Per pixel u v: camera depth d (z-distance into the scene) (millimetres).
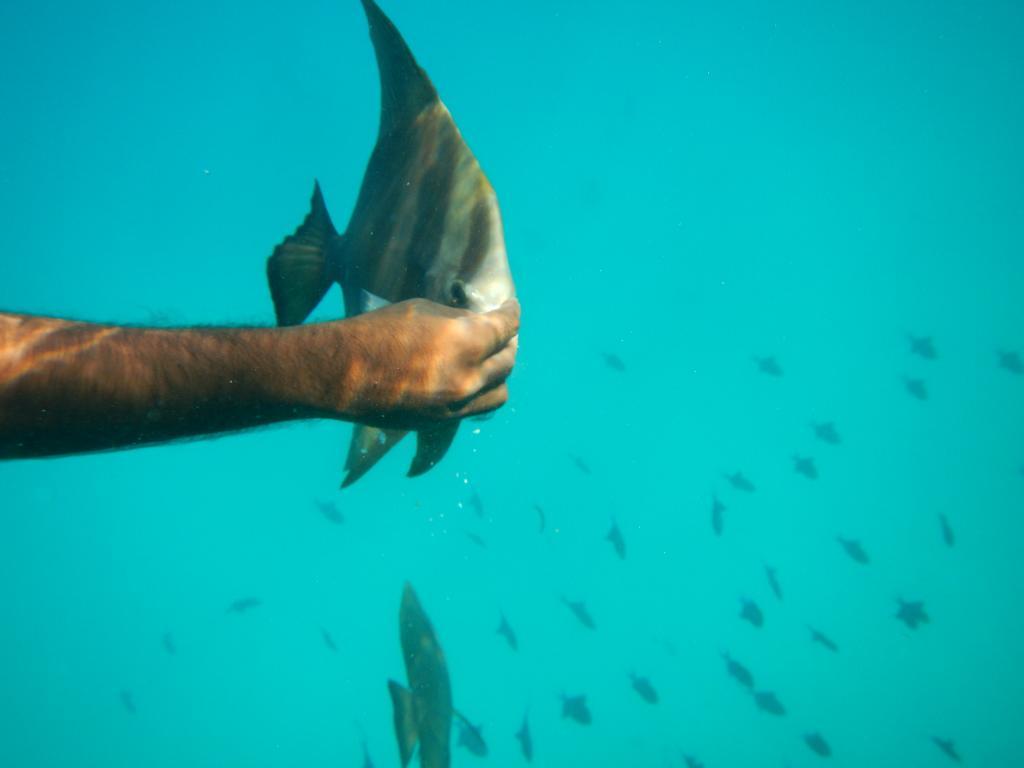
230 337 706
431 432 1574
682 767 16031
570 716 8547
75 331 628
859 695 16828
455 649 22734
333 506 11008
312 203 2051
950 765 14539
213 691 27844
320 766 22703
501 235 1586
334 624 27516
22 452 601
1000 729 15062
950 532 10594
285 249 1931
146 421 635
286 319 1918
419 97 1743
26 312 695
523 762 18109
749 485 11031
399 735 3773
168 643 15180
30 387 582
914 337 12180
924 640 17625
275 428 801
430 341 860
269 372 701
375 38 1777
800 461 11250
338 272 2016
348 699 25469
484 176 1610
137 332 662
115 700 29297
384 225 1826
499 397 1017
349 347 780
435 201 1705
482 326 939
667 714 17781
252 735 24984
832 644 9828
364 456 1774
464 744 6828
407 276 1741
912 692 16594
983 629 17594
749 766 15711
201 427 678
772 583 9422
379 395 805
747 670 9297
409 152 1788
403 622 3959
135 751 25734
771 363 12047
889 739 15641
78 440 615
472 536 10164
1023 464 17594
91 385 604
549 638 21391
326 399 758
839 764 15258
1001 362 12367
